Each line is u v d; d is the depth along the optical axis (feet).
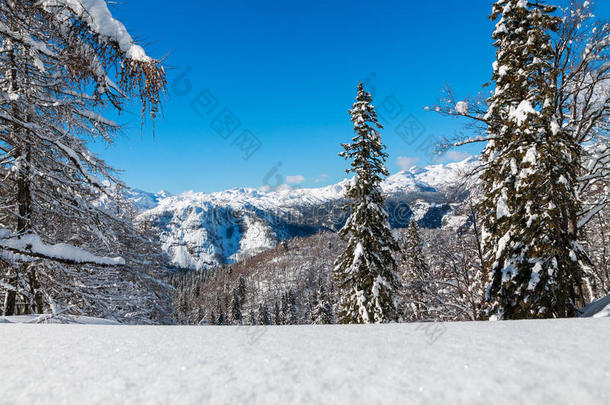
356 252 47.65
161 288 41.50
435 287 50.14
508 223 30.50
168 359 5.74
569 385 3.59
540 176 27.30
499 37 33.99
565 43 32.68
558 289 26.53
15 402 4.22
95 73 12.59
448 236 51.03
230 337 7.43
